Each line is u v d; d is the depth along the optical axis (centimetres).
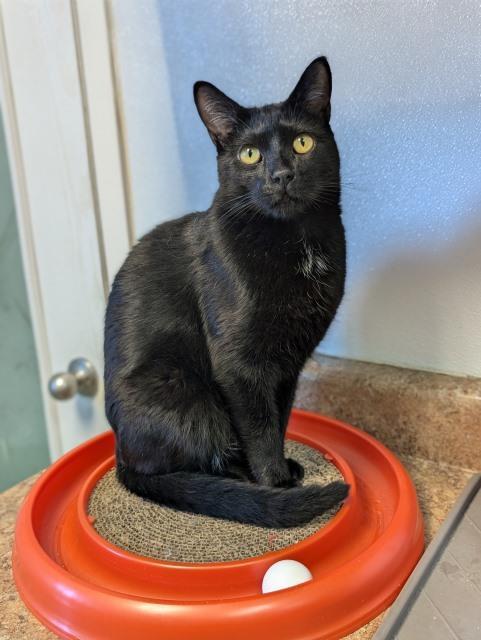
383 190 108
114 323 101
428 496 97
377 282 113
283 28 109
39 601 74
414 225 107
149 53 123
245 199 91
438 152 101
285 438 109
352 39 104
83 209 140
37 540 82
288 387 99
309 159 91
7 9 131
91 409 157
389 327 114
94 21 124
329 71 92
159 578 75
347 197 111
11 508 102
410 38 99
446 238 104
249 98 117
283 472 93
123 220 137
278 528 83
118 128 131
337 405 117
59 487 101
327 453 102
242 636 65
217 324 90
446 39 96
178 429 93
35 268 152
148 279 99
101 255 142
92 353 153
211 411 95
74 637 70
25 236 149
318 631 67
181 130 125
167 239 100
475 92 96
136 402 94
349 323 118
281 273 88
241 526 85
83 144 134
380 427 113
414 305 110
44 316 156
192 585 74
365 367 116
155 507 90
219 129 96
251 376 90
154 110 127
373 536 83
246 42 114
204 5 115
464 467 105
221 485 88
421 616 68
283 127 91
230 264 89
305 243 90
